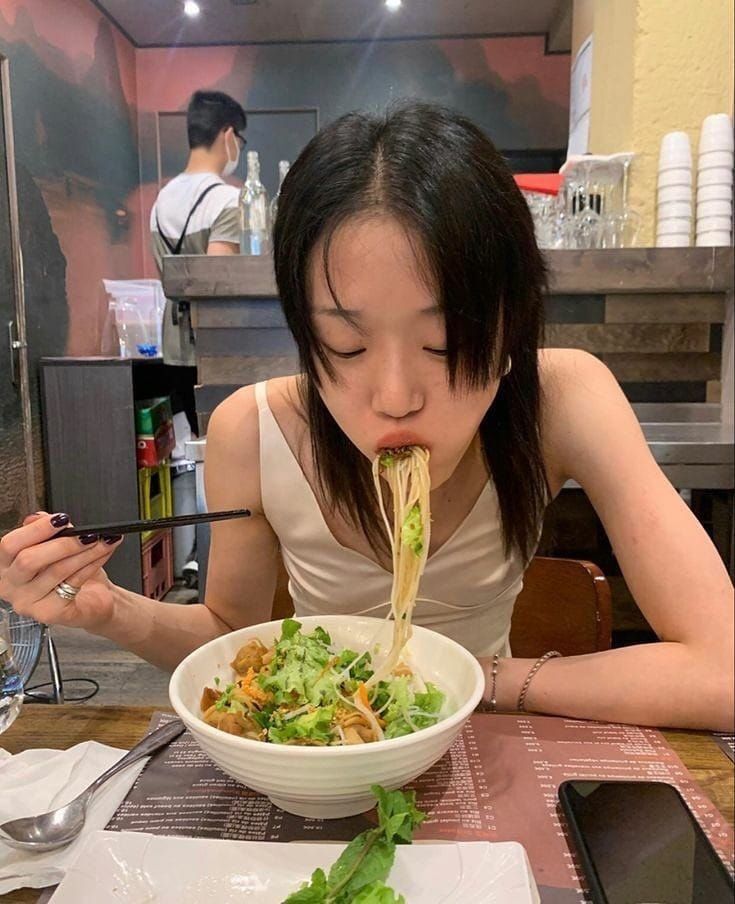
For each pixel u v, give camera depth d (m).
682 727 0.89
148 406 3.90
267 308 2.43
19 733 0.90
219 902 0.60
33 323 3.71
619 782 0.76
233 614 1.24
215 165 3.65
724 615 0.91
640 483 1.04
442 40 5.41
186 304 2.83
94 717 0.94
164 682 2.81
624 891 0.61
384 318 0.72
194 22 5.08
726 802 0.75
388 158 0.72
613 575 2.46
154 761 0.83
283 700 0.78
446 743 0.71
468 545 1.15
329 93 5.52
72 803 0.75
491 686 0.96
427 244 0.69
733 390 2.51
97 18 4.73
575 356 1.22
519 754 0.84
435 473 0.88
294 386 1.18
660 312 2.55
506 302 0.78
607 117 3.00
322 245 0.73
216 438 1.20
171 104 5.54
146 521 0.92
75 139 4.33
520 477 1.08
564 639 1.34
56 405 3.69
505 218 0.76
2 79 3.45
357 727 0.74
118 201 5.09
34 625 1.31
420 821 0.68
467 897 0.59
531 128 5.48
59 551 0.89
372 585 1.17
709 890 0.61
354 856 0.62
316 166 0.76
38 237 3.80
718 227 2.51
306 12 4.96
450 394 0.78
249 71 5.52
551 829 0.71
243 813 0.74
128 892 0.61
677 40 2.58
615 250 2.37
